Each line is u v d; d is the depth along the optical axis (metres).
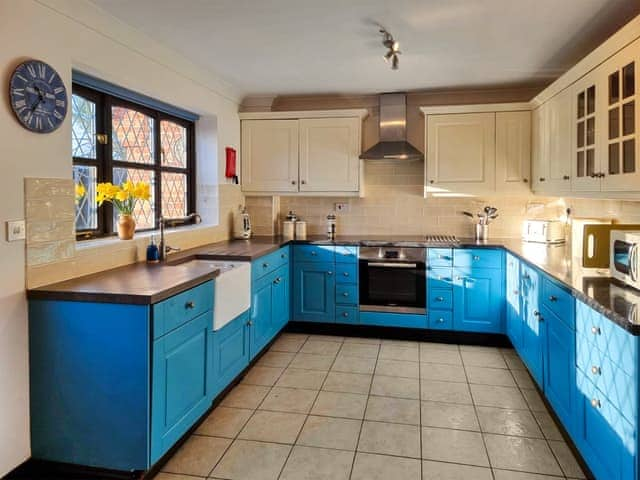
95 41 2.58
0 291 2.04
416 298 4.24
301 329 4.57
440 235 4.70
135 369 2.11
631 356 1.67
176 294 2.30
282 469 2.30
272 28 2.83
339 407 2.95
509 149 4.19
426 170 4.36
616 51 2.38
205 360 2.64
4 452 2.09
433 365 3.67
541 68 3.69
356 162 4.48
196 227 3.96
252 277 3.42
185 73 3.54
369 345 4.16
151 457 2.14
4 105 2.03
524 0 2.45
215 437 2.59
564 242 4.02
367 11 2.59
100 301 2.11
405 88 4.33
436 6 2.52
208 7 2.52
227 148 4.35
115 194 2.84
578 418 2.23
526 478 2.22
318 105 4.73
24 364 2.17
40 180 2.22
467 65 3.60
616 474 1.81
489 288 4.09
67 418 2.19
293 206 4.92
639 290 2.12
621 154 2.33
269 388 3.23
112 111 3.11
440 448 2.48
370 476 2.24
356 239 4.52
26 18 2.13
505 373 3.50
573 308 2.29
